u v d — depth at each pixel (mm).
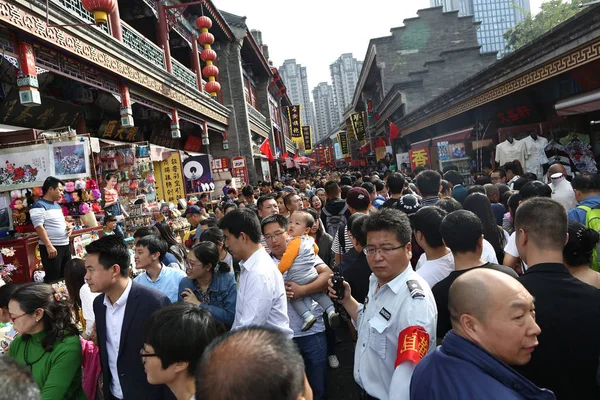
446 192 6457
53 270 6027
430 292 2275
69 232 6316
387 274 2336
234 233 3021
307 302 3658
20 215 6457
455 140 14719
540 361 2039
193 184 14820
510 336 1547
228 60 22531
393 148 28531
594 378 1985
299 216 4219
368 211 5414
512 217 4891
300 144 72625
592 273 2635
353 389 4277
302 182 13688
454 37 30922
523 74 10750
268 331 1280
